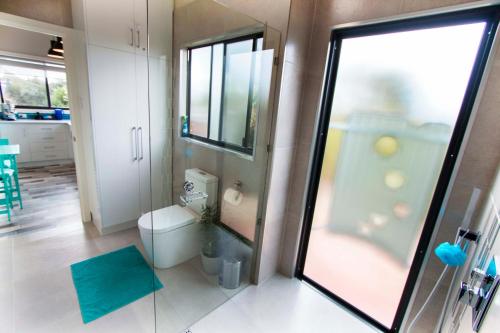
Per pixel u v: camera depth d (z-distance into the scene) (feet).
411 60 4.48
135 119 8.05
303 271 6.82
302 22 5.11
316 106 5.57
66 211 9.53
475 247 3.69
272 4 5.04
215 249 6.82
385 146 5.02
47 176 13.14
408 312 4.93
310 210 6.37
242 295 6.14
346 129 5.52
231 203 6.72
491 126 3.66
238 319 5.46
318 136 5.82
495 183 3.49
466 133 3.87
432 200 4.53
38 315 5.12
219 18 6.28
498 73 3.56
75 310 5.31
